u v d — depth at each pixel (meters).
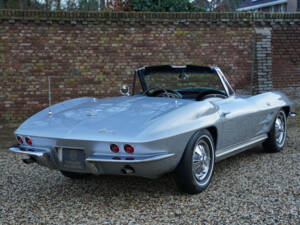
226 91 4.15
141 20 7.71
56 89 7.57
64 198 3.30
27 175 4.11
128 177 3.90
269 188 3.37
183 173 3.13
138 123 2.94
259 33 8.16
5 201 3.27
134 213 2.88
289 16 8.34
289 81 8.60
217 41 8.07
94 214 2.89
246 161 4.44
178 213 2.83
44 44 7.44
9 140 6.20
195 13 7.88
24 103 7.47
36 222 2.77
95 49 7.64
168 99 3.74
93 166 2.89
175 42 7.91
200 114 3.30
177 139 2.98
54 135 3.02
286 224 2.59
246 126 4.10
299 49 8.56
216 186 3.49
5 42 7.30
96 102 3.82
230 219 2.70
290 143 5.44
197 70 4.09
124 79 7.80
